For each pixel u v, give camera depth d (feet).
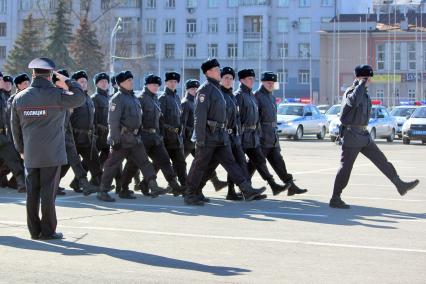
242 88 50.21
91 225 39.29
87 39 256.93
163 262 30.14
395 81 293.02
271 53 330.54
